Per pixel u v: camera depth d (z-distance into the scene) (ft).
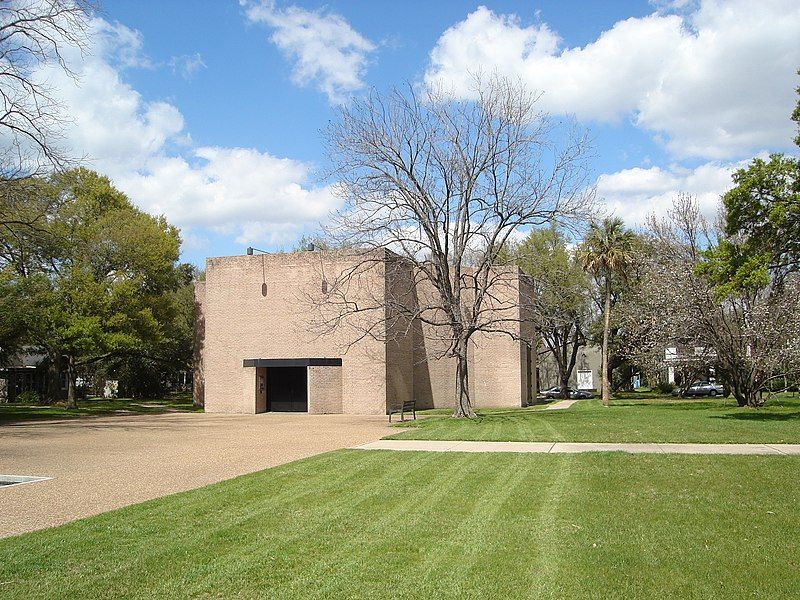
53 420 113.09
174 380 231.50
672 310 115.55
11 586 24.08
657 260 129.39
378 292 121.39
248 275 132.36
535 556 26.55
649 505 34.50
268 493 39.63
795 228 80.18
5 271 124.16
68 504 38.09
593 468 45.55
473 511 34.32
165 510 35.37
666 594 22.24
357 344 122.93
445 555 26.99
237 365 131.64
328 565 26.00
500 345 139.23
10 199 94.94
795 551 26.53
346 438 72.02
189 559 26.96
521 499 36.70
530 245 156.56
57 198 118.93
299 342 127.54
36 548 28.48
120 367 200.75
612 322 164.45
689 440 60.18
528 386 149.79
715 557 25.90
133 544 29.07
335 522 32.58
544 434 68.08
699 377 169.27
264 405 132.16
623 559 25.86
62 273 138.00
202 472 49.11
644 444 58.23
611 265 145.28
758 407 112.57
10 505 37.91
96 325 131.13
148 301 146.92
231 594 23.20
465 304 124.77
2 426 99.35
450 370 138.82
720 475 41.81
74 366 147.74
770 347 107.14
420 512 34.35
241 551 27.94
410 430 77.30
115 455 60.70
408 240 92.58
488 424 81.76
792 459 47.29
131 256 143.13
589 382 251.60
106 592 23.48
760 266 79.30
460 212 93.40
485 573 24.68
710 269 85.35
